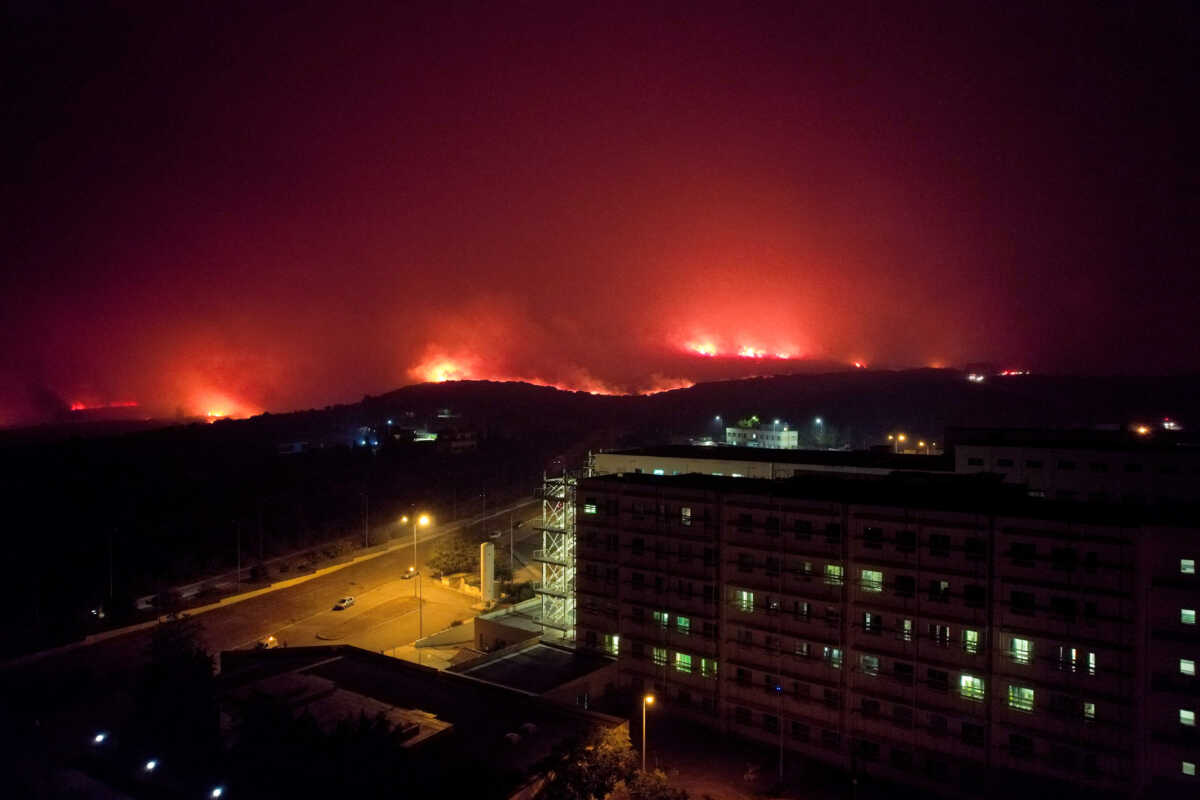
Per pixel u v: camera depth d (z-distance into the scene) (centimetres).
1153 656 4928
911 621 5659
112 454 17862
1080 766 5050
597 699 6906
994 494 6366
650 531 6956
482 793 4294
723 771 5816
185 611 9738
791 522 6181
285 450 19600
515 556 12475
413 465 18125
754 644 6334
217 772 4853
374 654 6681
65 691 7450
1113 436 10606
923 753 5553
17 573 10238
